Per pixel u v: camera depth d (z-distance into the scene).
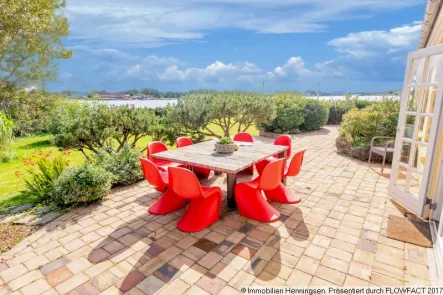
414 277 2.06
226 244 2.53
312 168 5.16
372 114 6.23
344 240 2.58
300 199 3.53
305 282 2.03
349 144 6.24
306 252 2.39
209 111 6.99
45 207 3.37
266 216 2.98
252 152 3.49
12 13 9.20
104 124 4.79
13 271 2.16
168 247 2.49
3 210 3.30
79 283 2.02
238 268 2.19
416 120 3.24
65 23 12.02
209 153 3.46
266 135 9.90
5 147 4.89
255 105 7.59
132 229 2.83
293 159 3.39
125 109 5.25
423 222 2.93
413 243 2.52
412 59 3.34
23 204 3.49
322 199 3.60
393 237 2.62
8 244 2.55
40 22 10.27
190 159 3.13
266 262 2.26
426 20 3.41
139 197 3.71
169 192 3.26
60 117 5.95
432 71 3.12
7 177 4.91
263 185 2.92
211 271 2.15
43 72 11.62
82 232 2.77
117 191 3.95
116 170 4.12
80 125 4.58
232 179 3.24
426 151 2.99
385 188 4.02
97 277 2.09
